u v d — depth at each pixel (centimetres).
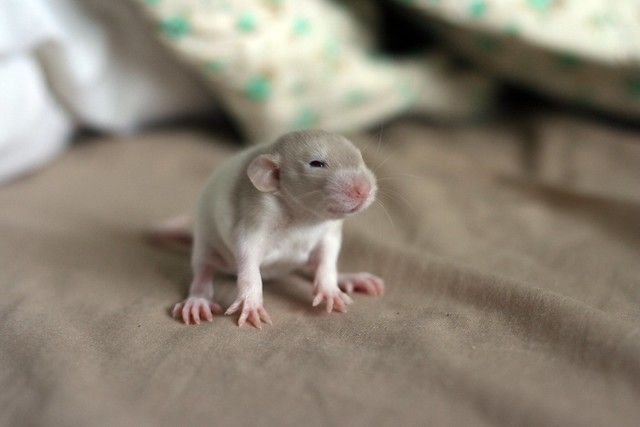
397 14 32
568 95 31
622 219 24
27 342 19
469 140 32
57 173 30
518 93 36
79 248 24
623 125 32
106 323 20
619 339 18
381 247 23
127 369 18
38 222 25
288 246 21
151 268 23
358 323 19
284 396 17
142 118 32
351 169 20
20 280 22
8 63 27
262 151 21
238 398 17
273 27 29
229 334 19
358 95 31
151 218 26
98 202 27
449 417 16
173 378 18
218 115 34
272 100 30
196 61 29
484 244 24
